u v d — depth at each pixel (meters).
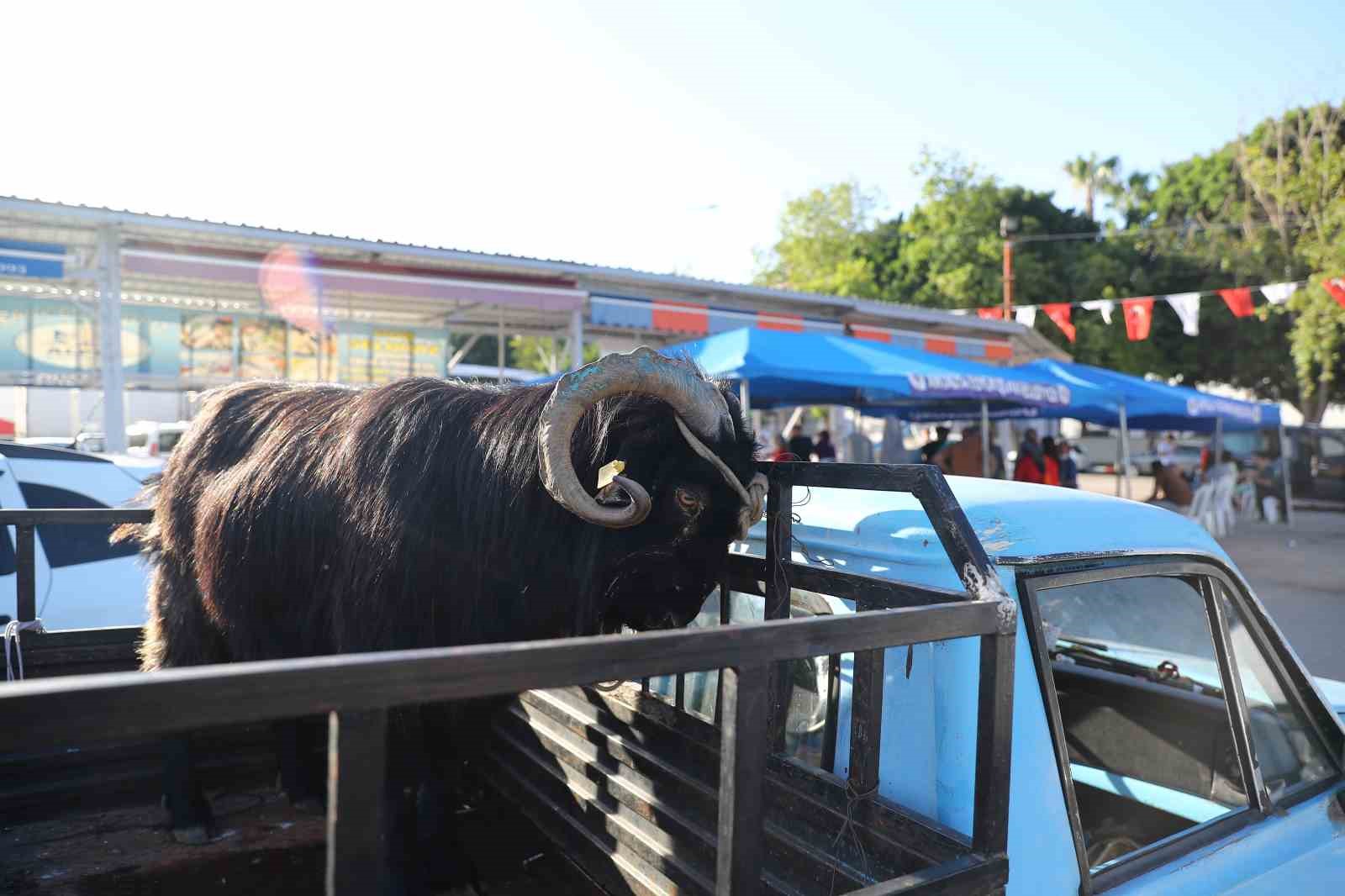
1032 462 15.07
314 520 2.99
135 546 5.22
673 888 2.13
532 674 1.12
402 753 2.78
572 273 11.95
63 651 3.36
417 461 2.77
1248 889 2.06
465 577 2.71
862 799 1.92
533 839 2.87
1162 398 14.85
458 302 11.70
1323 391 31.06
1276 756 2.49
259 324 11.70
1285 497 18.75
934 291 29.09
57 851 2.90
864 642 1.41
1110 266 28.78
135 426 14.92
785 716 2.33
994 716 1.61
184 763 3.02
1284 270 28.05
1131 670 3.06
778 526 2.43
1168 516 2.37
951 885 1.53
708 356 9.70
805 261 32.47
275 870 2.88
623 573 2.73
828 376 9.16
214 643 3.51
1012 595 1.94
